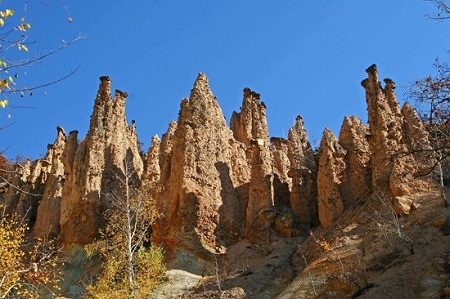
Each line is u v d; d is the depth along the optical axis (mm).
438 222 27547
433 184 32406
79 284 37906
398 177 32875
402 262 25672
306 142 51688
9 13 10156
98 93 51656
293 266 33250
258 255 36469
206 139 43562
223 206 40812
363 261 27109
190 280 33469
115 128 50000
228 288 31141
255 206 40031
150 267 32156
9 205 52844
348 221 33531
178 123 45219
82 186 45344
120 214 35500
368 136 38656
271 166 43938
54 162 55031
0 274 20062
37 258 28141
